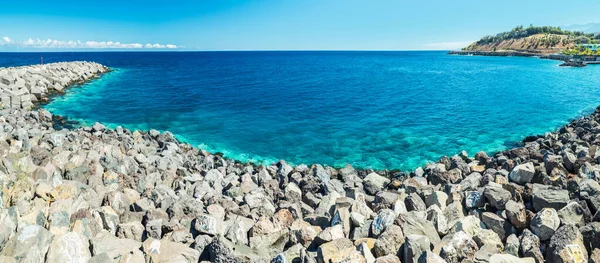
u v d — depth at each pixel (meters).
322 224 9.77
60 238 7.29
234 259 7.50
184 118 31.50
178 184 13.10
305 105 38.47
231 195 12.49
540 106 36.78
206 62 139.38
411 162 19.91
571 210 8.72
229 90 50.88
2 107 28.42
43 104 36.16
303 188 13.74
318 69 98.81
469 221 8.70
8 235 7.49
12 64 99.44
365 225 8.95
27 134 17.48
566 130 23.22
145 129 27.25
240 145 23.33
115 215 9.30
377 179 14.63
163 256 7.50
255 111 35.06
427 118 31.36
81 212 8.98
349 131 26.78
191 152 19.70
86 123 28.70
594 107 36.09
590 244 7.67
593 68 88.50
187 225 9.12
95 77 64.94
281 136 25.45
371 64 125.81
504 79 64.88
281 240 8.62
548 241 7.98
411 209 10.44
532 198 9.91
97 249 7.54
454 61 142.00
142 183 12.51
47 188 10.16
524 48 191.50
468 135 25.52
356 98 43.41
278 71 90.69
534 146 19.28
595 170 11.95
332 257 7.41
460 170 14.78
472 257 7.36
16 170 11.39
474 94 46.03
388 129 27.34
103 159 14.37
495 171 14.09
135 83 57.97
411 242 7.39
